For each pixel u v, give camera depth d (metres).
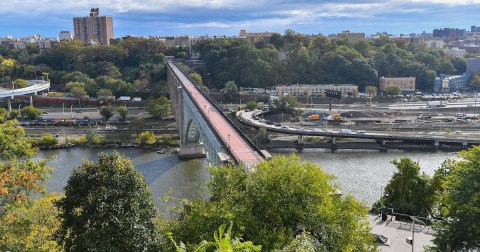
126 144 177.38
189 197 101.94
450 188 55.25
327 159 154.12
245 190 51.75
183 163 146.75
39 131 199.25
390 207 80.69
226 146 93.56
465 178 50.53
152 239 43.59
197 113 133.88
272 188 50.06
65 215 43.31
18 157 59.81
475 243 48.78
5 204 44.16
